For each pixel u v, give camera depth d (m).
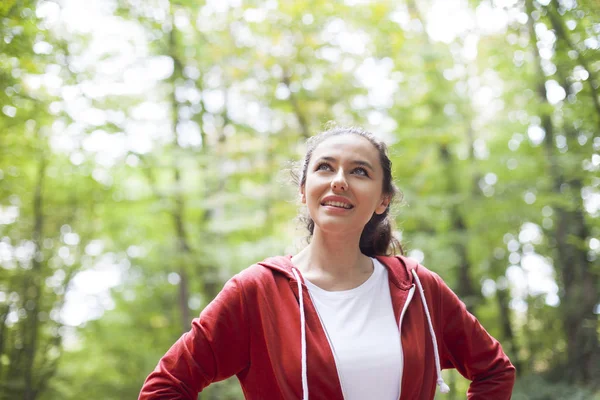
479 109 10.11
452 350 1.81
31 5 4.47
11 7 4.15
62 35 6.72
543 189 9.19
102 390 10.39
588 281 9.16
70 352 10.34
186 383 1.56
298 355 1.50
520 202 9.43
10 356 6.22
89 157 8.23
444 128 9.67
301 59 9.53
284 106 10.09
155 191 9.10
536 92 8.38
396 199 1.98
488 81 9.77
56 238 7.86
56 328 7.08
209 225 9.28
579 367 9.02
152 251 9.75
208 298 10.41
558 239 9.55
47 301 6.91
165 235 9.89
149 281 11.37
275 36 9.45
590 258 9.07
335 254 1.64
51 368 6.78
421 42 9.95
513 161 9.49
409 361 1.54
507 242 11.02
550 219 10.60
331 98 9.91
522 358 11.04
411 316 1.62
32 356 6.36
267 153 9.85
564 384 8.73
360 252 1.72
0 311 6.15
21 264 6.80
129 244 10.08
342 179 1.59
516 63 7.84
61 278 7.46
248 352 1.61
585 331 9.08
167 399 1.53
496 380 1.77
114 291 11.14
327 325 1.55
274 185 9.37
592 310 9.05
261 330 1.58
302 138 9.94
